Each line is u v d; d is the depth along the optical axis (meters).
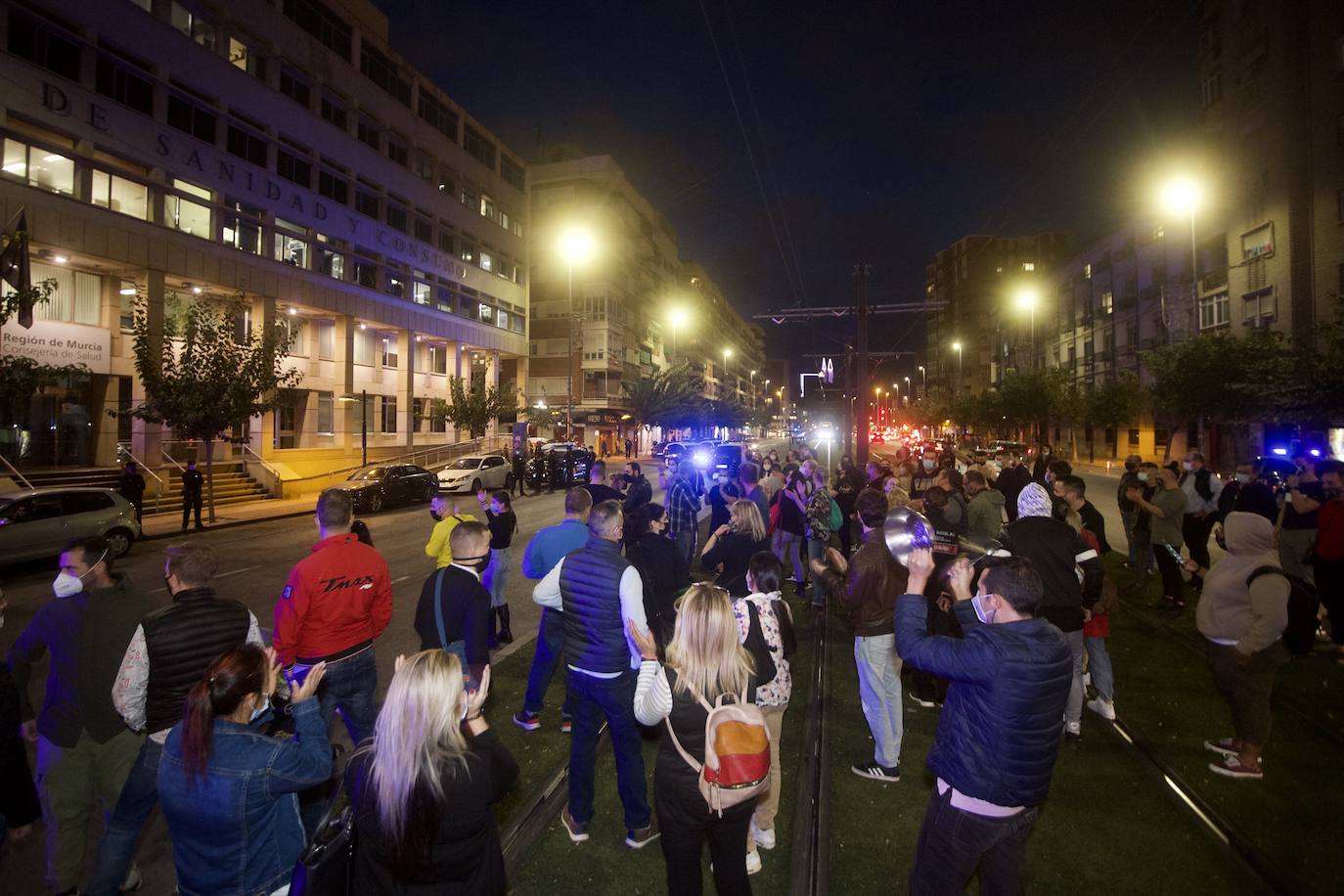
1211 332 27.42
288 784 2.35
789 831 3.80
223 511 20.02
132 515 12.84
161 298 21.94
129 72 21.05
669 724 2.70
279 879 2.40
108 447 21.03
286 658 3.61
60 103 19.08
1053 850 3.55
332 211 29.59
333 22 29.78
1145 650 6.57
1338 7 27.11
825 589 8.06
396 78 34.19
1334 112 27.30
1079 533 5.11
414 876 1.99
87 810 3.21
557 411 48.09
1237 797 3.99
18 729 3.14
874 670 4.30
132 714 2.92
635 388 53.38
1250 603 4.04
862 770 4.35
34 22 18.58
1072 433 52.66
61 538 11.49
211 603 3.11
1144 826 3.75
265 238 26.12
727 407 78.25
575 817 3.69
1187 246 37.19
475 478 23.80
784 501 8.99
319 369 29.83
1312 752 4.52
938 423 79.75
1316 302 28.16
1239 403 24.11
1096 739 4.78
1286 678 5.84
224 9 24.28
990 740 2.44
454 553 3.99
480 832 2.10
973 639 2.53
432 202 37.00
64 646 3.15
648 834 3.69
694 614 2.70
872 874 3.38
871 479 10.52
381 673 6.29
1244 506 7.69
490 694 5.69
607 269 54.66
